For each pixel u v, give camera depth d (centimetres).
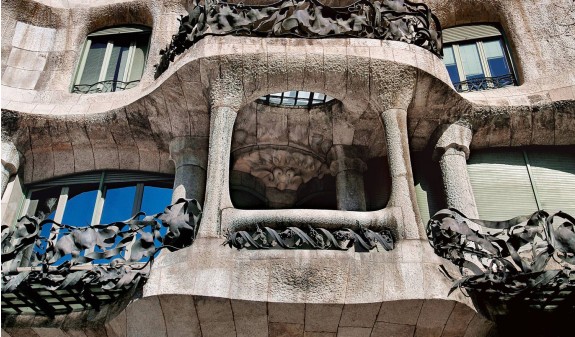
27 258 1154
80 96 1329
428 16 1207
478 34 1410
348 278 895
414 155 1252
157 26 1397
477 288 910
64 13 1463
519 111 1209
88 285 929
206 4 1173
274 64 1086
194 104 1158
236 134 1232
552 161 1237
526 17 1379
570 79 1252
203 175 1185
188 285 880
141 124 1221
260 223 945
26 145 1264
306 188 1306
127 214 1235
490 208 1170
